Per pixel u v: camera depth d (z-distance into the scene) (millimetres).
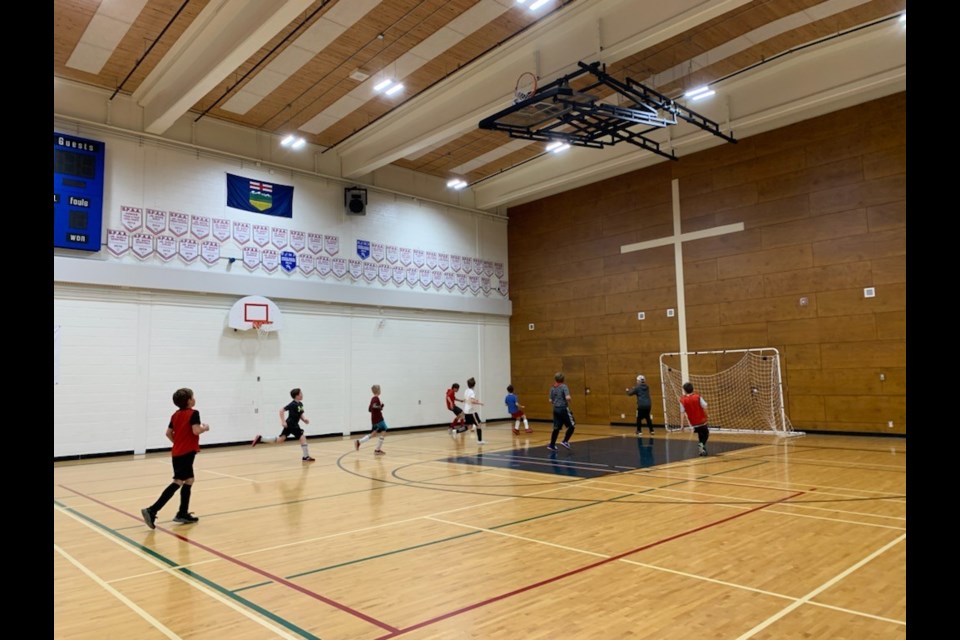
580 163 16891
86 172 12445
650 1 9930
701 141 14875
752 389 14328
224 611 3742
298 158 15930
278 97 13508
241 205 14727
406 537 5453
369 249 17047
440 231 18875
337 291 16047
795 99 12633
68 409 11984
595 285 17875
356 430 16203
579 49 10867
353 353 16422
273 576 4426
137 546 5336
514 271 20438
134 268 12844
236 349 14352
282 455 12125
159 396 13117
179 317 13555
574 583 4105
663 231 16281
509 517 6133
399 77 12688
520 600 3812
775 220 14125
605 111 10539
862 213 12844
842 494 6895
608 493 7234
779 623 3373
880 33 11398
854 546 4852
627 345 16969
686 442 12484
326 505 6965
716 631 3281
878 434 12430
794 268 13781
